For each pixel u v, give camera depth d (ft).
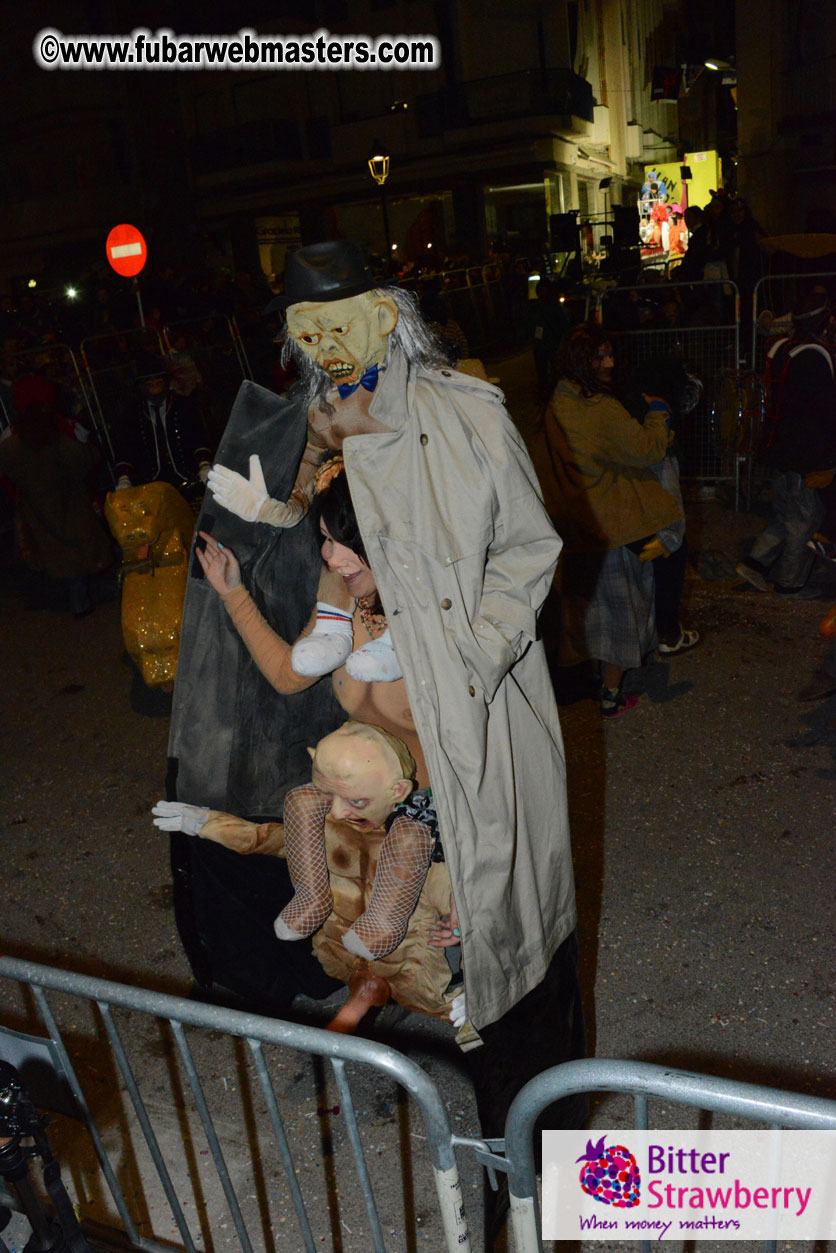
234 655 8.59
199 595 8.39
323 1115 9.05
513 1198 5.17
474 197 94.48
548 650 15.42
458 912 6.65
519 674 7.45
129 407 23.12
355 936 7.80
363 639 8.02
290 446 7.87
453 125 91.97
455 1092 9.13
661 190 97.60
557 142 91.91
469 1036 7.39
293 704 8.93
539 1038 7.41
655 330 25.75
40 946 12.03
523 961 7.11
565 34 89.51
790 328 23.07
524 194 94.84
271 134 97.55
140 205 101.30
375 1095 9.22
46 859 13.89
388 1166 8.46
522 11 87.71
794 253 23.40
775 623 18.56
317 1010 10.14
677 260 63.05
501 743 7.00
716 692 16.24
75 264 84.64
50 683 20.10
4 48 97.66
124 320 42.86
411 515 6.68
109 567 25.23
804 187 54.49
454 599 6.66
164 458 22.86
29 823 14.88
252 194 101.76
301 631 8.75
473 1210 8.00
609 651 15.08
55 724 18.20
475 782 6.64
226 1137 8.93
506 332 64.23
